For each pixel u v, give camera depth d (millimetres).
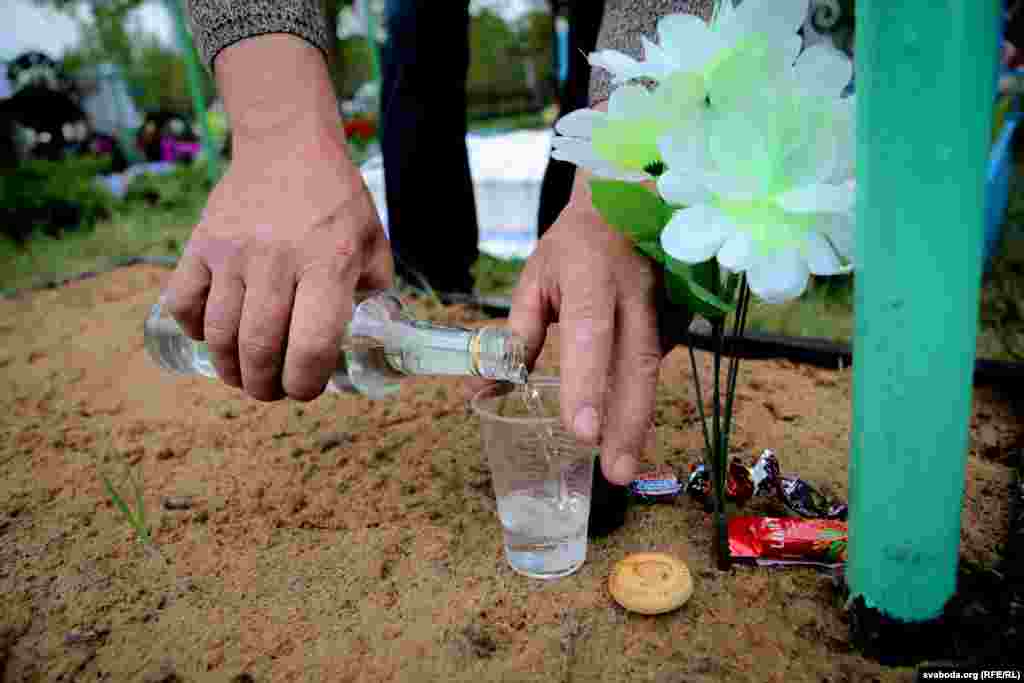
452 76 845
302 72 434
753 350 723
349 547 480
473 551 467
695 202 321
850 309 899
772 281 319
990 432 555
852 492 357
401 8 798
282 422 657
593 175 398
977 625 358
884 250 302
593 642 391
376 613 424
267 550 486
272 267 386
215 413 689
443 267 960
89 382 790
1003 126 1046
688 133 325
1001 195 982
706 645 382
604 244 364
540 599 422
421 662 389
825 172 314
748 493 473
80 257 1406
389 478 553
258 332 391
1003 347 724
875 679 353
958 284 298
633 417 359
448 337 406
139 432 665
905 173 288
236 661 399
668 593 393
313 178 405
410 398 675
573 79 796
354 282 406
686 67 342
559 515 426
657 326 365
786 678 358
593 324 348
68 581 473
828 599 401
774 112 309
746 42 329
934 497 328
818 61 333
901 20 273
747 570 427
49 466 617
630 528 472
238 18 425
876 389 323
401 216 923
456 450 583
